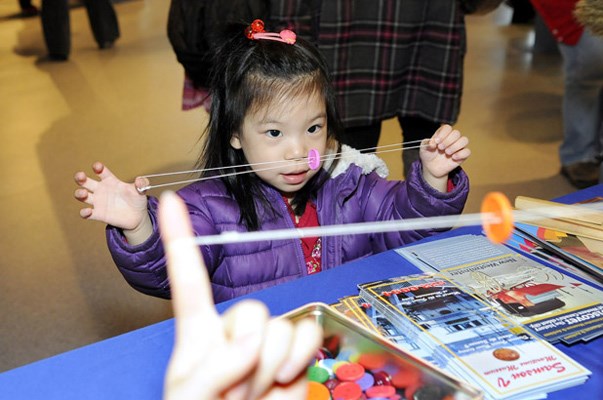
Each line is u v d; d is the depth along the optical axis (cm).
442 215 112
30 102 391
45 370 73
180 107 374
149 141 324
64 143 325
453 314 79
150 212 99
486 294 85
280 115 102
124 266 98
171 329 80
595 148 262
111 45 520
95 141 326
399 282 87
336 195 121
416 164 113
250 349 38
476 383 67
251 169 115
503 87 406
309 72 105
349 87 181
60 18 468
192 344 38
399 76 185
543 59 468
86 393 70
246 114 105
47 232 240
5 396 69
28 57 494
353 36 177
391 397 63
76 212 255
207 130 120
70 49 489
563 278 90
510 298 84
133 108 374
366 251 123
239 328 39
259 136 105
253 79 104
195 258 39
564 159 275
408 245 103
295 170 105
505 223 48
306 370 45
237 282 115
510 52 489
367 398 64
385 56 180
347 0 171
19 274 214
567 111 268
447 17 179
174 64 462
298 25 172
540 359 71
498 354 71
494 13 632
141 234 96
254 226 114
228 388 38
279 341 41
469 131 331
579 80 255
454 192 111
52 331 185
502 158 296
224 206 115
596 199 115
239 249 114
